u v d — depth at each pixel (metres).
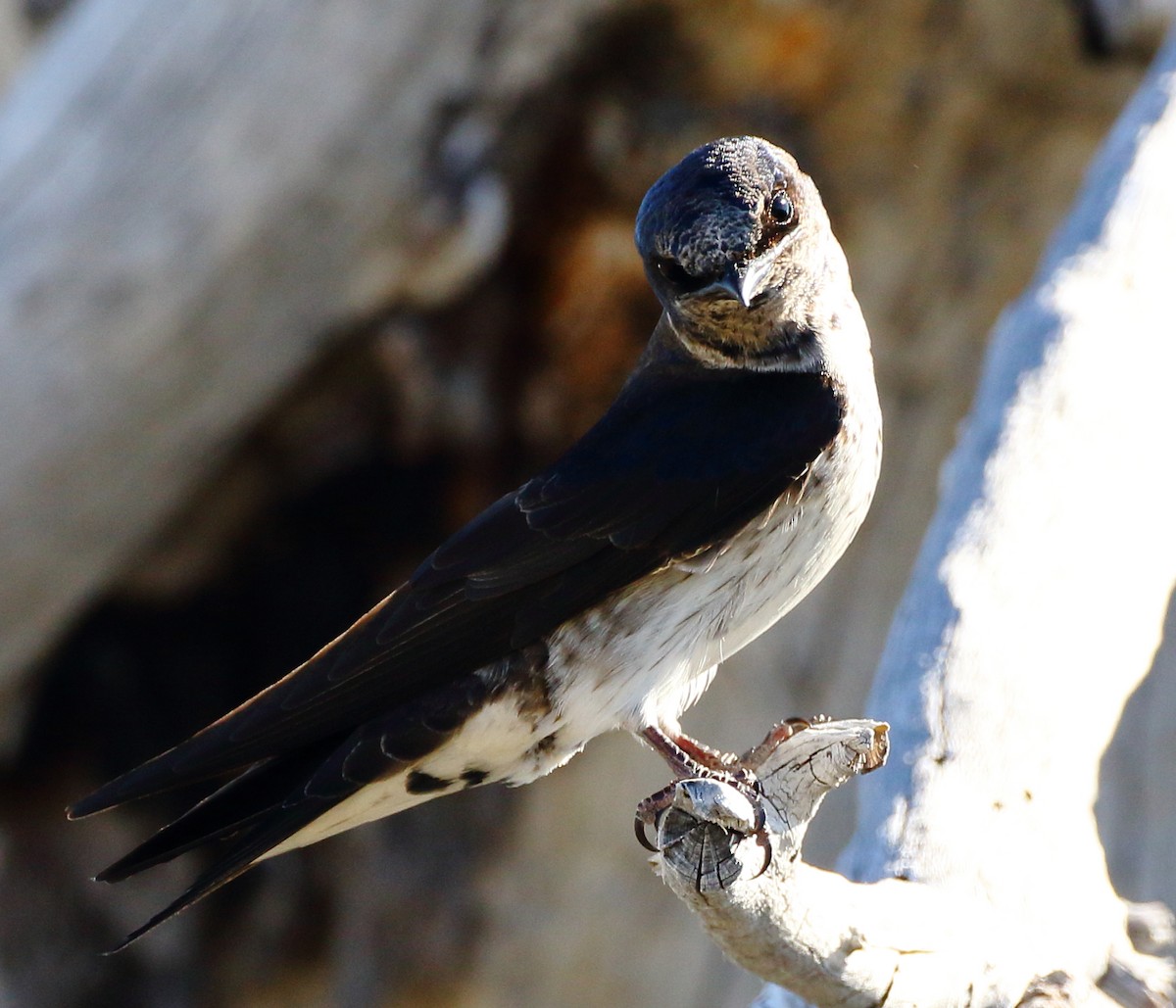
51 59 12.02
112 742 13.83
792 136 12.53
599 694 7.17
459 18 11.36
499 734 7.14
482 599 7.21
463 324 12.49
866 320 13.34
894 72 12.37
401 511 13.27
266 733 6.93
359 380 12.54
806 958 5.43
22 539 11.88
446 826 13.98
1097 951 6.04
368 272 11.74
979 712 6.54
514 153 11.88
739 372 7.47
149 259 11.42
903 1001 5.53
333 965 14.27
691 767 6.94
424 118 11.52
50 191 11.53
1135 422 7.81
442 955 14.02
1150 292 8.41
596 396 12.84
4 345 11.41
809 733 5.41
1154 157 8.95
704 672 7.37
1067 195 13.05
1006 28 12.29
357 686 7.07
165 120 11.48
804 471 7.09
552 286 12.48
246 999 14.25
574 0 11.45
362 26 11.35
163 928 14.13
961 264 13.16
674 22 11.79
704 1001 13.64
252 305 11.62
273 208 11.41
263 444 12.75
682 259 7.07
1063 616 6.97
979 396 8.18
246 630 13.80
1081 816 6.40
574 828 13.66
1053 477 7.50
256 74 11.42
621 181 12.19
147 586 13.34
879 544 13.45
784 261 7.16
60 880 13.93
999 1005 5.63
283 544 13.42
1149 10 12.32
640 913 13.62
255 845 6.85
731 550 7.18
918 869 6.02
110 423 11.67
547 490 7.38
